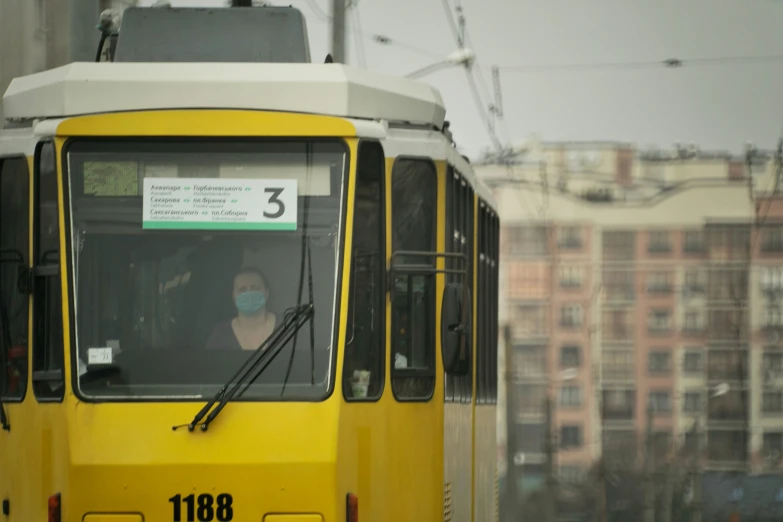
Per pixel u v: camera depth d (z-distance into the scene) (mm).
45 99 23312
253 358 21859
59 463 21625
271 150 22469
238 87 22844
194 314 22047
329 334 22000
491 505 36156
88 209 22266
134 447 21375
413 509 23203
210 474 21234
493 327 37469
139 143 22438
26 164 23094
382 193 22938
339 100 22938
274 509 21250
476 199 31531
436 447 23750
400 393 23078
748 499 194750
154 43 26031
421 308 23609
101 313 22000
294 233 22297
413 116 24047
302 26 26359
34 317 22594
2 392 23438
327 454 21406
